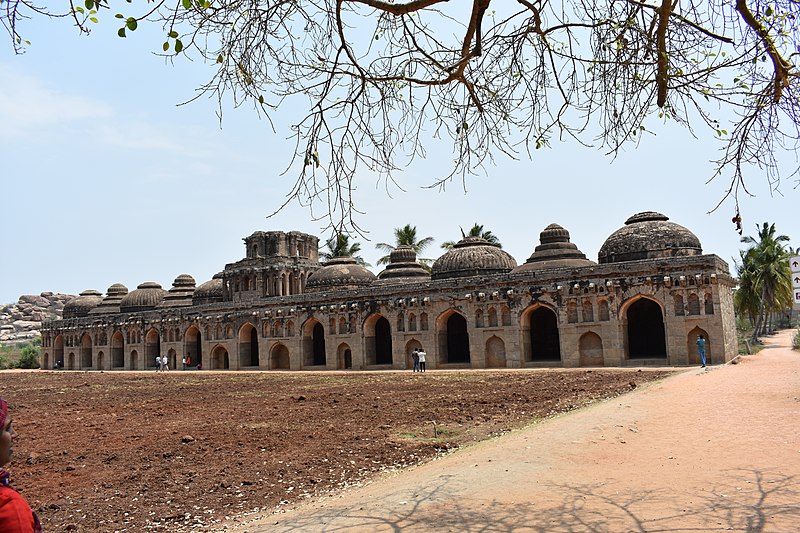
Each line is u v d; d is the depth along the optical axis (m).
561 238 43.28
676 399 17.11
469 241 46.19
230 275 55.84
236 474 11.08
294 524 7.60
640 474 8.93
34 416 21.50
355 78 7.31
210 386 32.66
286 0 6.59
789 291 58.44
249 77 6.71
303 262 56.94
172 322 55.66
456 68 7.63
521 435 13.01
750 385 19.39
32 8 4.84
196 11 6.04
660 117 7.49
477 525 6.91
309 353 47.53
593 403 18.16
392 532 6.88
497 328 38.41
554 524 6.75
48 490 10.55
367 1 6.65
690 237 37.72
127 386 35.44
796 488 7.65
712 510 6.93
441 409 18.77
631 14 7.18
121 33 5.39
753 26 6.60
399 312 42.25
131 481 10.92
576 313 35.94
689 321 32.62
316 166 7.09
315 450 12.93
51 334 68.75
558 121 7.76
